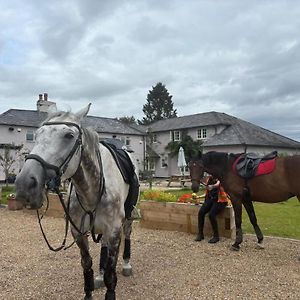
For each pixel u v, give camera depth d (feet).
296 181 20.01
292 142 131.75
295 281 16.11
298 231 28.58
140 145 142.72
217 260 19.61
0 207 41.65
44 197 9.16
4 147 94.43
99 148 12.05
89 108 10.87
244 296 14.33
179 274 17.15
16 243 23.95
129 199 14.28
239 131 122.52
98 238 13.98
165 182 102.42
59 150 9.39
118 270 17.65
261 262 19.20
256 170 21.17
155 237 25.36
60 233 27.32
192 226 26.48
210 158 22.94
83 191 11.19
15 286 15.62
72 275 17.08
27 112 121.90
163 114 271.49
